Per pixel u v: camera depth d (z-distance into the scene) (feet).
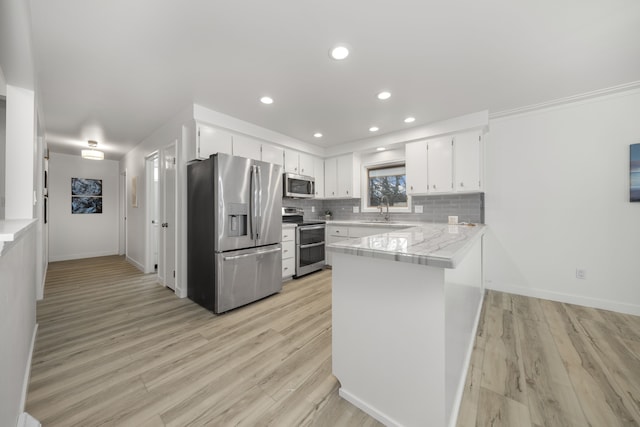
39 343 6.39
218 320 7.77
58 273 13.46
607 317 7.68
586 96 8.36
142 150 13.73
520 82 7.54
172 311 8.42
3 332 3.12
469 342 5.80
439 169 10.96
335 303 4.69
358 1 4.61
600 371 5.17
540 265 9.34
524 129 9.56
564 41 5.75
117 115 9.93
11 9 3.63
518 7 4.78
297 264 12.37
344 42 5.76
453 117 10.30
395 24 5.21
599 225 8.39
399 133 12.03
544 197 9.25
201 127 9.27
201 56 6.23
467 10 4.86
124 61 6.40
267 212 9.70
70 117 10.09
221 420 4.09
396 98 8.59
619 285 8.11
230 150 10.22
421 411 3.68
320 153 15.20
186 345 6.31
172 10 4.78
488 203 10.28
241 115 10.02
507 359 5.59
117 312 8.32
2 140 5.98
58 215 16.84
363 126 11.40
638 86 7.72
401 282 3.87
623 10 4.82
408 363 3.80
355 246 4.10
